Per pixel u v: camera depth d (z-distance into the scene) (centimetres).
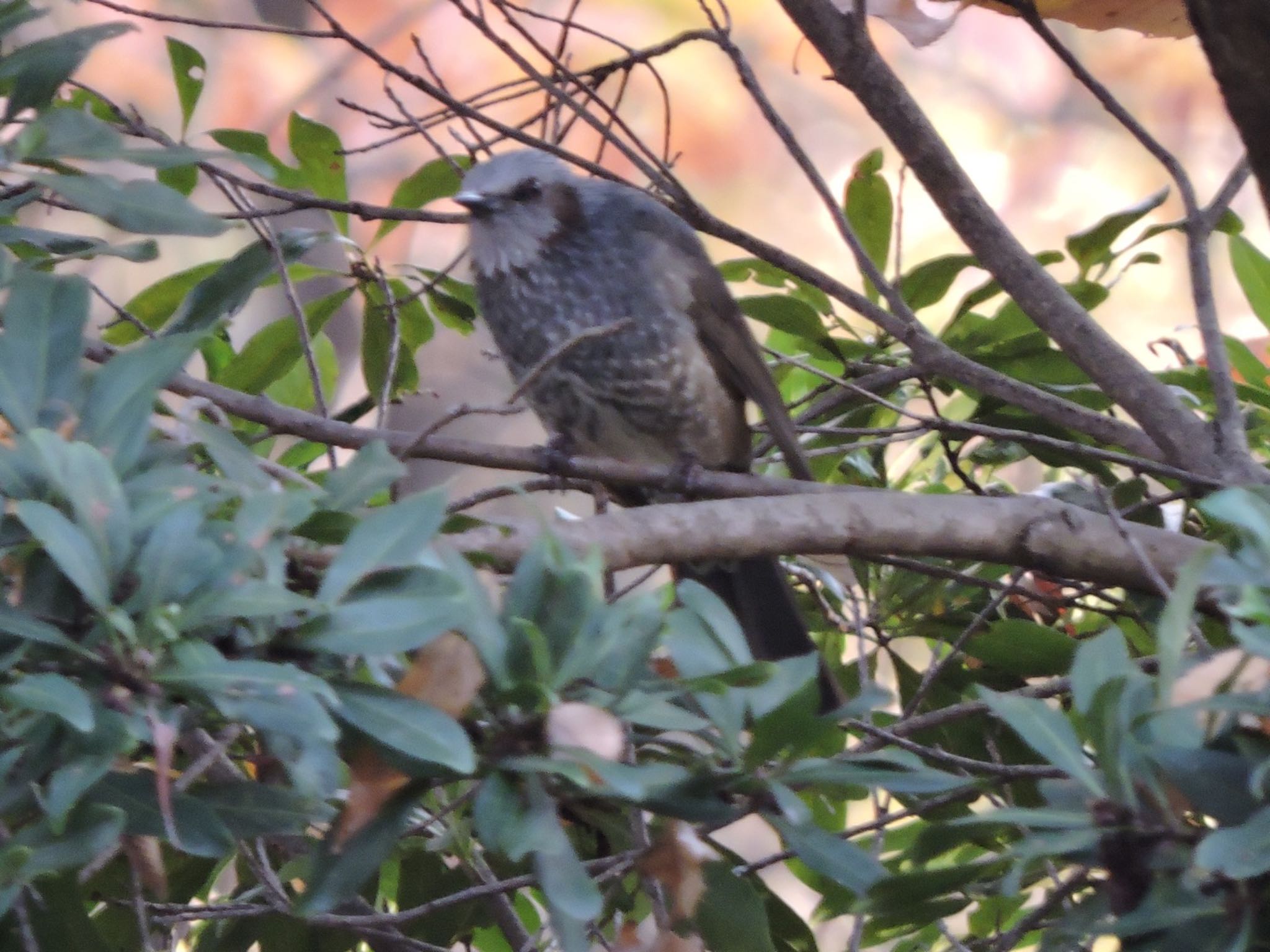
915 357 667
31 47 418
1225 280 1549
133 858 361
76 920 404
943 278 751
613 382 791
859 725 553
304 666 313
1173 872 310
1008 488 770
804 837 344
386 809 325
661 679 347
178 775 384
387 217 688
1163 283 1541
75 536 288
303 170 751
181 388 578
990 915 628
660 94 1493
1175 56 1583
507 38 1441
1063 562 536
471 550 434
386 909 645
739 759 340
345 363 1381
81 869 383
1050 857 355
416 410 1426
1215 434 616
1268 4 457
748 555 509
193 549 298
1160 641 316
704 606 358
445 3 1455
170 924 555
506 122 1430
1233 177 649
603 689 329
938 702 698
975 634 643
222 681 283
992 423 745
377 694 310
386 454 368
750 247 677
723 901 393
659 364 786
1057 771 500
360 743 324
